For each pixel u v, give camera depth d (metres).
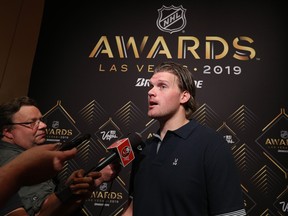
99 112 2.18
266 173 1.93
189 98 1.47
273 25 2.25
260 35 2.23
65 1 2.48
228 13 2.31
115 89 2.22
